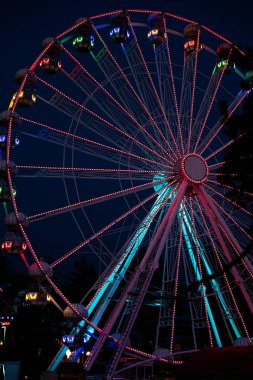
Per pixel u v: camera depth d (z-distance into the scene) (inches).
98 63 1405.0
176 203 1349.7
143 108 1379.2
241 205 882.8
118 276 1284.4
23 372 1902.1
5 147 1318.9
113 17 1496.1
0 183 1272.1
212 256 1481.3
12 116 1298.0
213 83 1469.0
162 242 1305.4
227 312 1343.5
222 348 840.3
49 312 2009.1
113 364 1213.7
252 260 1368.1
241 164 799.7
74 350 1290.6
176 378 811.4
